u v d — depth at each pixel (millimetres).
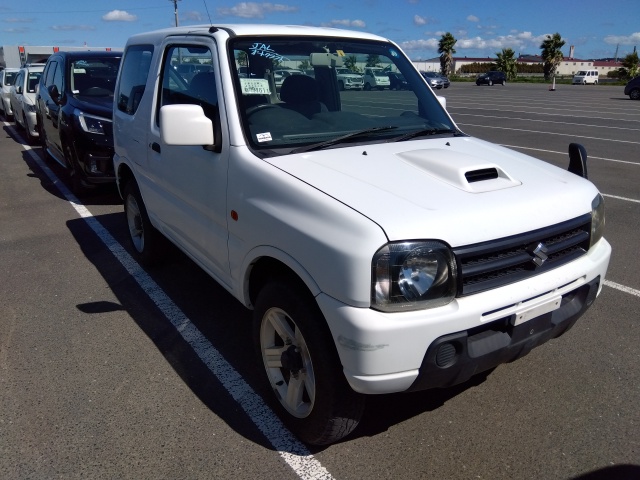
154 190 4402
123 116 4992
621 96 33094
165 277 5039
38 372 3549
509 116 20078
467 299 2434
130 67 5016
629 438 2955
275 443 2928
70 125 7254
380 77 3980
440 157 2973
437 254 2344
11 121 17625
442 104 4199
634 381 3459
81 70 8297
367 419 3133
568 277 2734
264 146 3146
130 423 3072
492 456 2834
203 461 2795
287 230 2635
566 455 2834
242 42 3490
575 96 33062
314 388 2666
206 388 3402
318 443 2832
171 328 4133
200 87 3607
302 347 2762
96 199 7805
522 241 2557
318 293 2469
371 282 2293
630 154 11484
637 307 4461
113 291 4762
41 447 2881
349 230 2363
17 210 7285
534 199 2740
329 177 2748
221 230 3340
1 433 2980
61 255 5617
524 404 3246
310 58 3695
